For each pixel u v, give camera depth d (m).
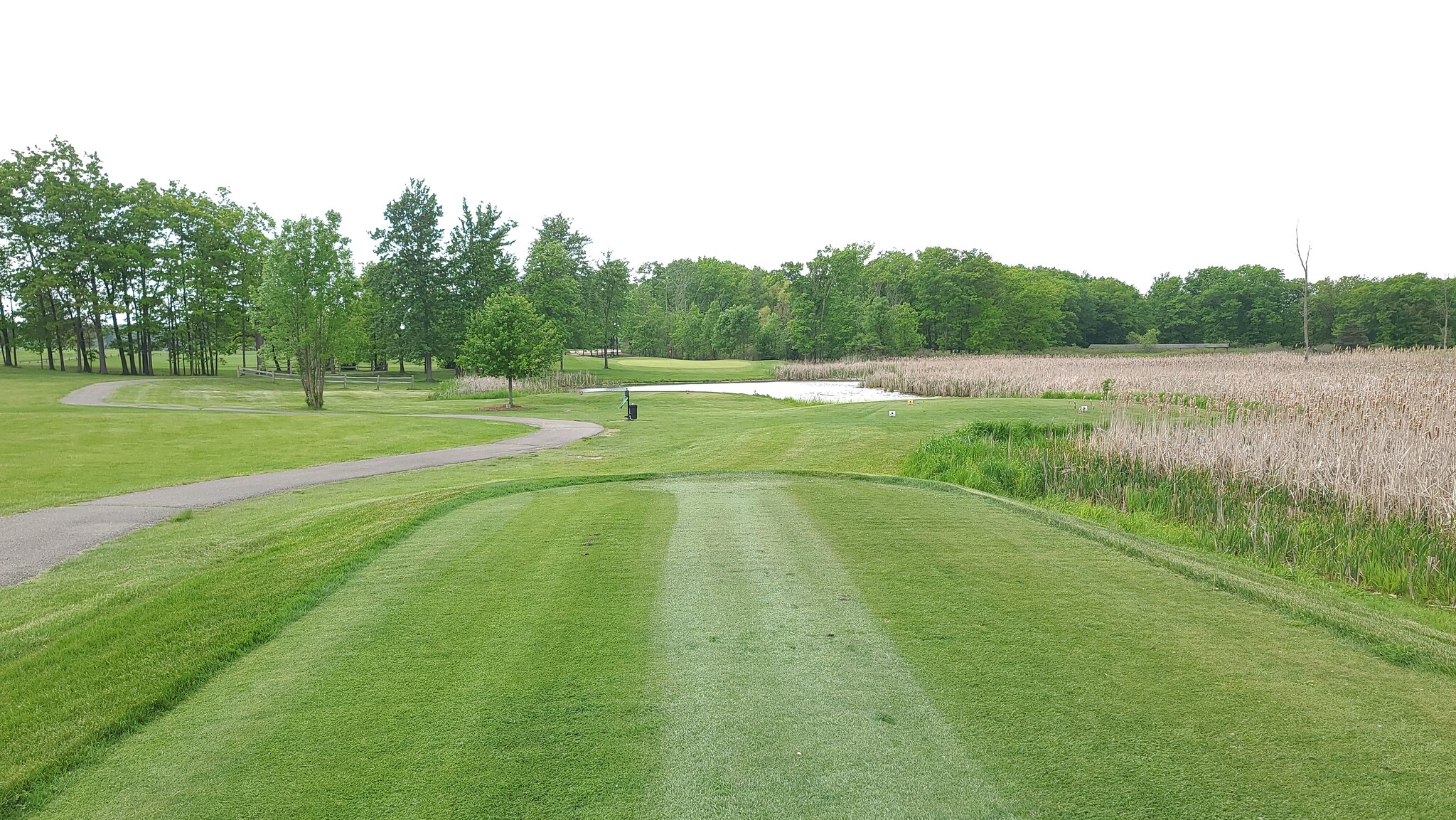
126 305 55.19
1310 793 2.97
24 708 4.13
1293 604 5.29
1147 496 13.11
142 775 3.38
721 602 5.46
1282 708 3.73
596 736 3.54
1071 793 3.00
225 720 3.86
